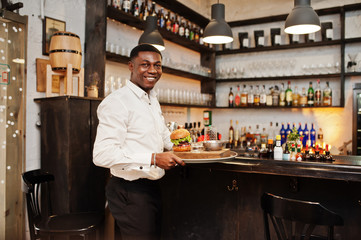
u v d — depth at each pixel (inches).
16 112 93.7
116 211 67.3
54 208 92.7
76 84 113.3
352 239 77.9
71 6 110.7
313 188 82.0
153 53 65.6
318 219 53.0
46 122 95.4
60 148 90.4
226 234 92.0
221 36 112.6
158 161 59.7
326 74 160.2
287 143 88.0
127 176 66.0
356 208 77.3
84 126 92.7
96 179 96.7
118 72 133.5
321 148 91.2
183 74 166.6
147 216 65.7
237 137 182.1
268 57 185.5
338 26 165.8
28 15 97.2
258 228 87.8
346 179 69.3
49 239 81.8
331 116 168.9
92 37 112.8
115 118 60.9
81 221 76.7
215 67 197.3
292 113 179.3
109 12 116.6
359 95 144.7
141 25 135.8
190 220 97.1
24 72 94.8
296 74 177.0
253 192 88.7
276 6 183.3
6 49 90.7
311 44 164.2
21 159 94.7
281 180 85.4
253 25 188.7
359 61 154.3
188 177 97.5
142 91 65.7
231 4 197.2
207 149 77.0
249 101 177.8
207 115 166.9
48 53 102.9
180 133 75.7
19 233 95.0
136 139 64.1
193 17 175.9
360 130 144.8
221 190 92.8
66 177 88.6
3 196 91.5
